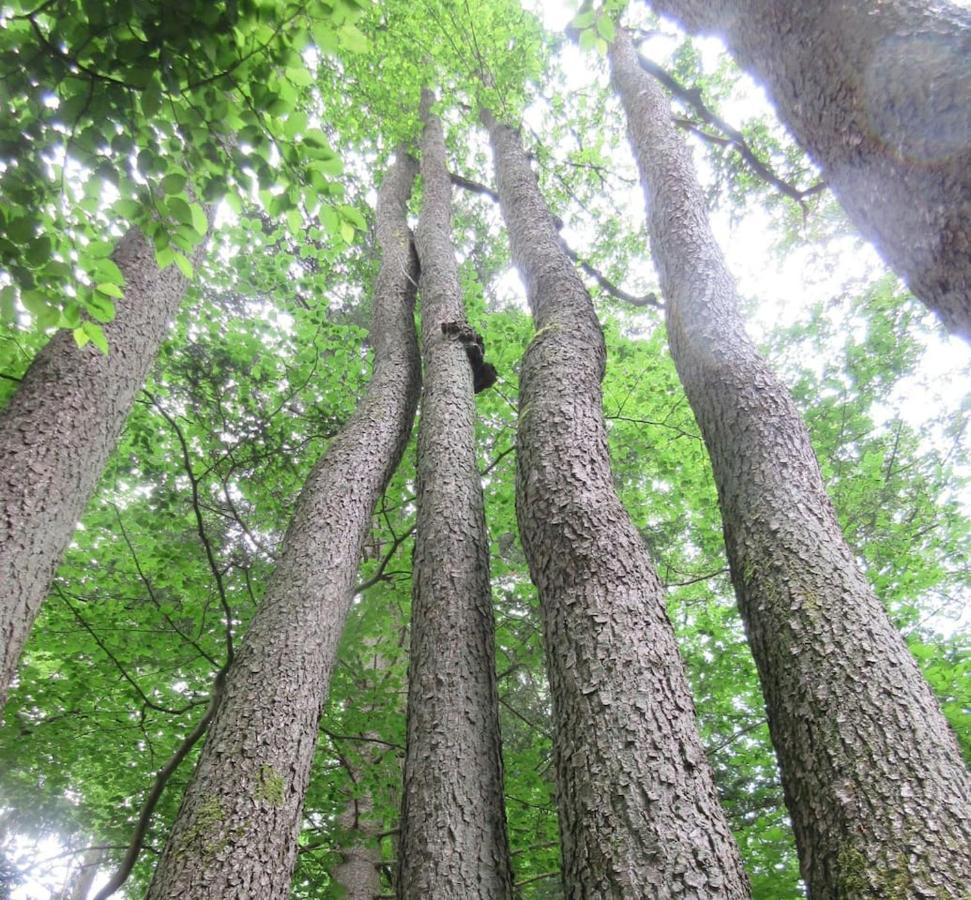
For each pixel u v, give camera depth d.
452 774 2.54
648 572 2.64
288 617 3.15
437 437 4.15
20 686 4.44
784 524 2.71
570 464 3.08
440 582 3.27
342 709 5.16
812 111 2.02
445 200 7.47
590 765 1.97
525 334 6.43
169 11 1.89
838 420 7.52
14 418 2.96
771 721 2.32
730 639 5.40
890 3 1.78
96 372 3.32
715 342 3.68
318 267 8.83
